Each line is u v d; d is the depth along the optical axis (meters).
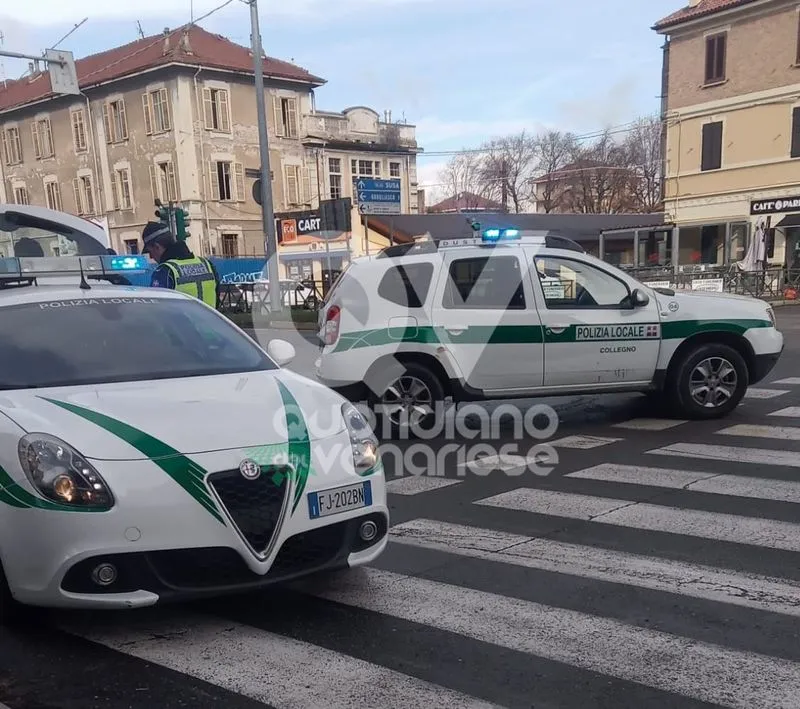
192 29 37.56
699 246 30.70
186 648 3.20
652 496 5.20
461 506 5.19
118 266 6.08
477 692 2.84
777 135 27.88
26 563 3.04
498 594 3.72
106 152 38.94
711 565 4.00
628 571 3.95
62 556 2.97
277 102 38.56
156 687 2.90
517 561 4.14
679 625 3.34
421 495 5.49
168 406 3.47
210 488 3.08
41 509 3.00
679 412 7.50
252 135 37.66
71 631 3.36
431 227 28.22
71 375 3.92
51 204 42.31
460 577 3.94
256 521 3.15
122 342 4.29
